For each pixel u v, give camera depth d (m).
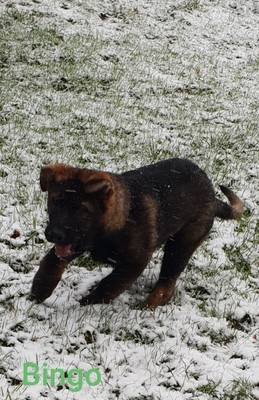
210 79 5.00
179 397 1.85
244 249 2.67
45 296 2.11
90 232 1.97
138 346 2.03
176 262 2.26
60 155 3.12
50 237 1.90
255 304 2.34
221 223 2.83
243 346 2.11
